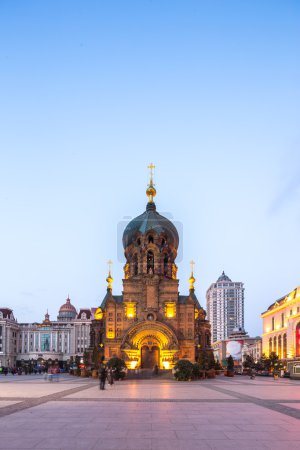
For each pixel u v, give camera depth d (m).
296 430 23.80
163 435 22.31
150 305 104.38
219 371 125.75
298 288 128.88
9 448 19.47
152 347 103.00
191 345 102.50
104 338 110.56
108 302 105.38
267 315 159.88
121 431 23.33
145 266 108.12
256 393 49.06
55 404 35.81
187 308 104.62
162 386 62.34
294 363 111.75
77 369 106.75
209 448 19.53
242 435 22.39
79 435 22.25
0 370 127.25
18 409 32.41
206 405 35.31
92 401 38.38
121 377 83.94
